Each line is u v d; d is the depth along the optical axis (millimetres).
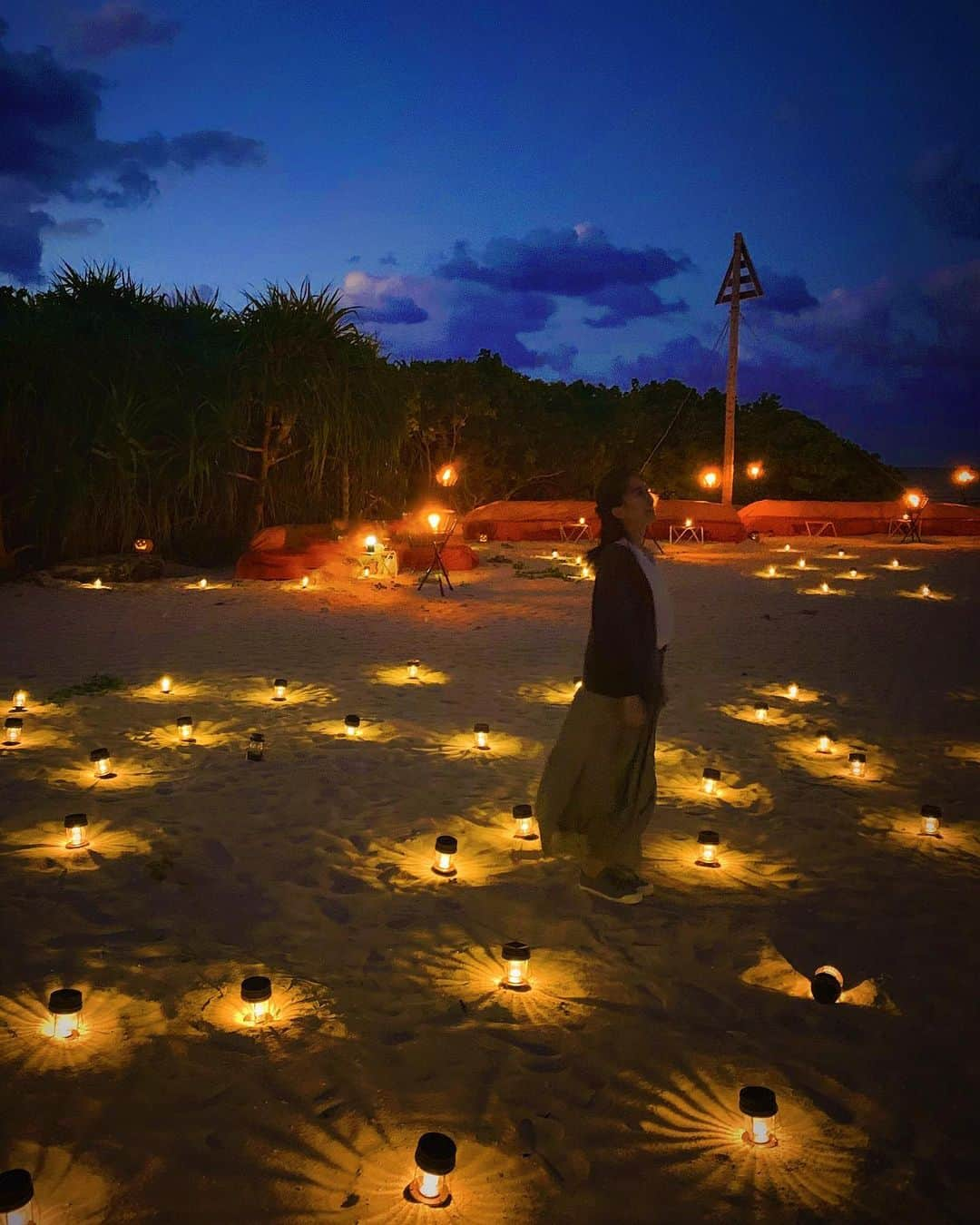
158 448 19078
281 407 20234
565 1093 3119
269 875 4766
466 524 27047
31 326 18203
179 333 20656
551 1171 2764
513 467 33312
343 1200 2623
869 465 39750
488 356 36375
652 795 4648
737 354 30047
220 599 15023
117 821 5402
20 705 7910
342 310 21062
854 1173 2795
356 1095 3066
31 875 4656
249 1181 2678
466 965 3936
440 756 6844
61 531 17938
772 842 5430
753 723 8109
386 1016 3535
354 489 22266
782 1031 3523
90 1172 2682
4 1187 2322
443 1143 2596
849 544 27406
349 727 7328
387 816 5633
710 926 4355
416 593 15945
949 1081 3252
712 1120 3014
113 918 4246
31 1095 3008
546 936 4219
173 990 3666
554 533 26969
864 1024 3586
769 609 14992
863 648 11812
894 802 6168
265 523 21109
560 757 4602
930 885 4875
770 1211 2631
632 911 4484
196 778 6211
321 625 12633
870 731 7930
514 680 9484
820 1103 3111
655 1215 2613
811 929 4348
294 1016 3508
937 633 12922
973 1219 2629
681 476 38500
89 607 14039
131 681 9086
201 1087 3078
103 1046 3281
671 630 4547
